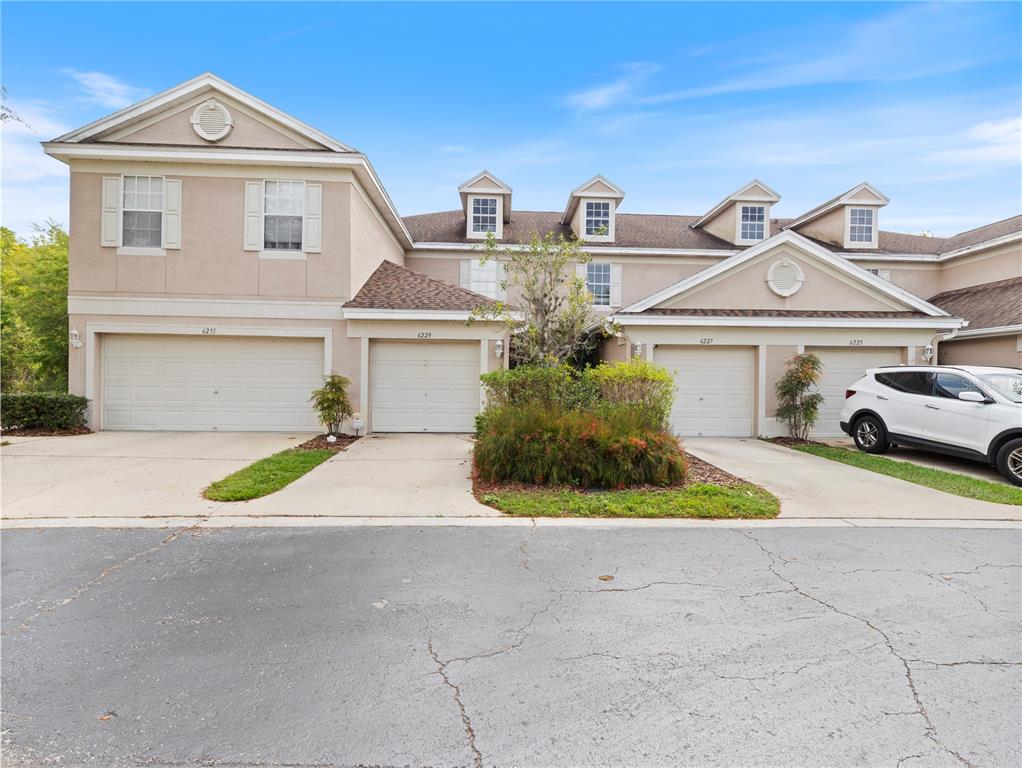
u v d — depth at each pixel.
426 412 12.77
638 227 20.03
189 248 12.19
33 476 7.70
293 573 4.40
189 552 4.86
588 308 10.48
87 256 12.04
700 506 6.36
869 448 10.68
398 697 2.76
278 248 12.41
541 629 3.49
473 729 2.52
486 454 7.53
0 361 15.76
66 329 18.05
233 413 12.48
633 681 2.91
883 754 2.36
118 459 8.97
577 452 7.30
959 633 3.47
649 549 5.04
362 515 6.04
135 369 12.33
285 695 2.77
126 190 12.12
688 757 2.34
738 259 13.17
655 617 3.67
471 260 18.00
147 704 2.68
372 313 12.20
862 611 3.78
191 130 12.21
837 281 13.48
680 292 13.19
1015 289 15.08
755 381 13.13
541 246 10.47
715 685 2.88
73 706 2.66
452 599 3.93
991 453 8.55
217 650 3.20
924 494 7.28
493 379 9.38
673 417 13.18
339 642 3.31
